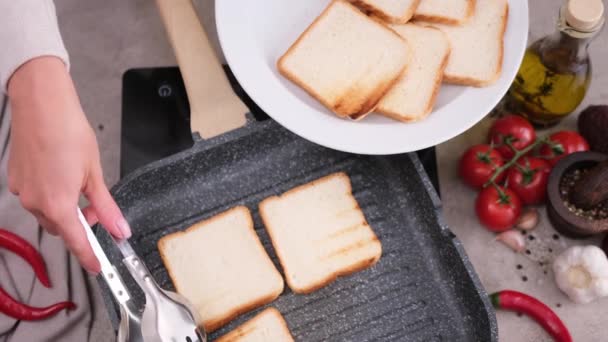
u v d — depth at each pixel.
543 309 0.89
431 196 0.86
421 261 0.89
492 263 0.94
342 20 0.86
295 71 0.85
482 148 0.92
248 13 0.86
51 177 0.71
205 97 0.89
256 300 0.87
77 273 0.92
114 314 0.82
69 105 0.72
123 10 1.03
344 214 0.90
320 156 0.93
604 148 0.92
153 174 0.88
